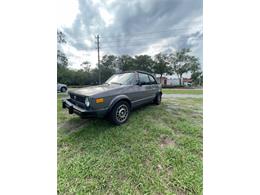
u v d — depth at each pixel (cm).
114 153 184
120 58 2656
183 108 413
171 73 2859
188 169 153
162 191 128
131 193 127
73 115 341
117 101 262
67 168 158
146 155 177
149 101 393
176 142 208
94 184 137
